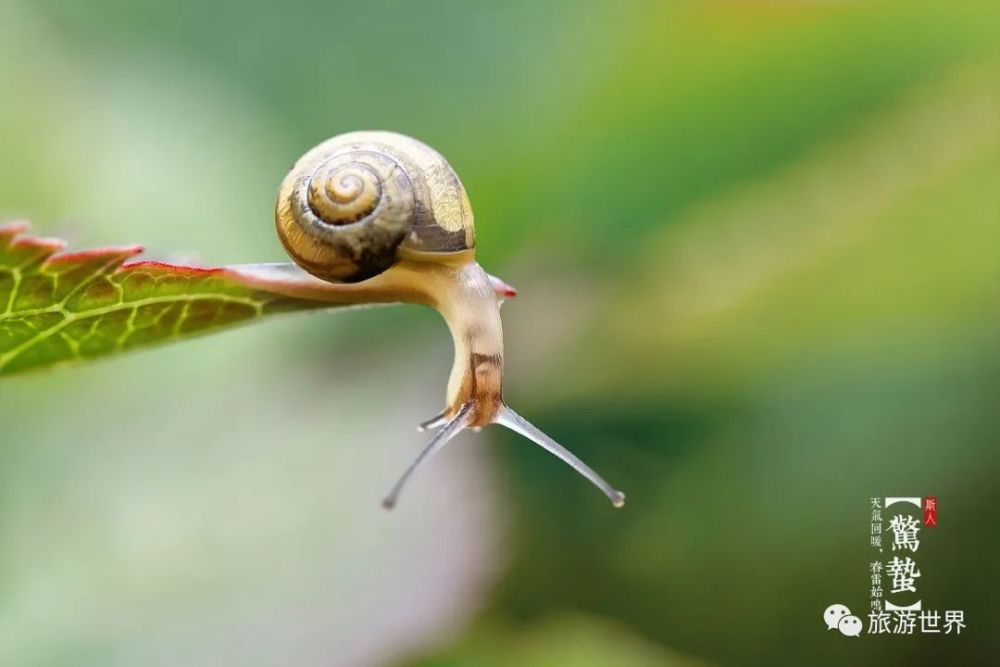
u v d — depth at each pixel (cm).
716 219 25
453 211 20
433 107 33
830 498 23
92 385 24
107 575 22
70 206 24
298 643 21
